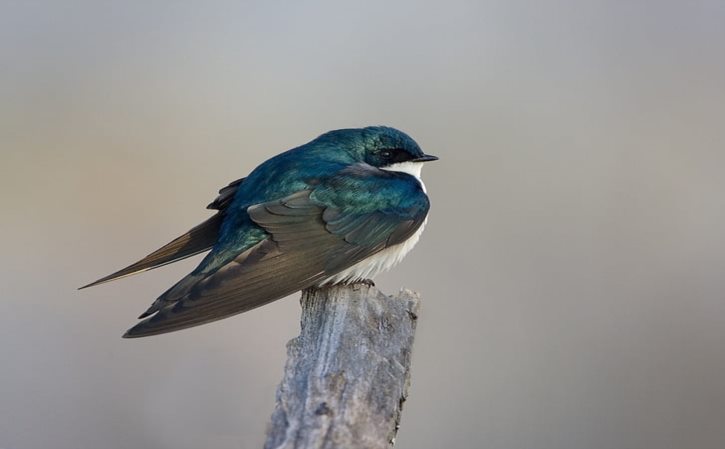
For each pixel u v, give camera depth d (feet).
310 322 22.45
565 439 35.70
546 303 39.52
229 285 23.57
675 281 40.09
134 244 42.86
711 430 35.78
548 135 48.08
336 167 26.16
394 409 18.86
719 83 51.42
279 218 24.85
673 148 46.96
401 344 21.30
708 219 42.88
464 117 49.70
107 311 39.37
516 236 42.73
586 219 43.11
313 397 18.61
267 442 17.24
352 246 25.27
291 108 50.55
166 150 47.91
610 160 46.39
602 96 50.72
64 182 45.98
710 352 37.68
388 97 51.06
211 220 26.73
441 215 43.60
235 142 48.60
